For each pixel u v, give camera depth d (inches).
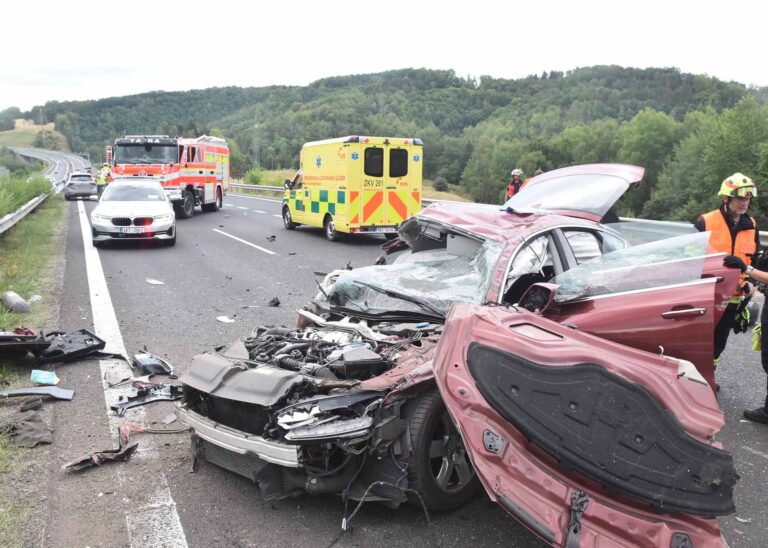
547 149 4763.8
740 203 208.5
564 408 110.9
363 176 611.8
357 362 141.9
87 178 1396.4
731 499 109.9
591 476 105.3
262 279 416.2
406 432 129.3
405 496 129.2
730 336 305.4
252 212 1027.3
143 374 220.1
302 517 134.8
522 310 137.8
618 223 247.8
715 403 121.4
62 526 129.0
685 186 2915.8
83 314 306.8
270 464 132.3
